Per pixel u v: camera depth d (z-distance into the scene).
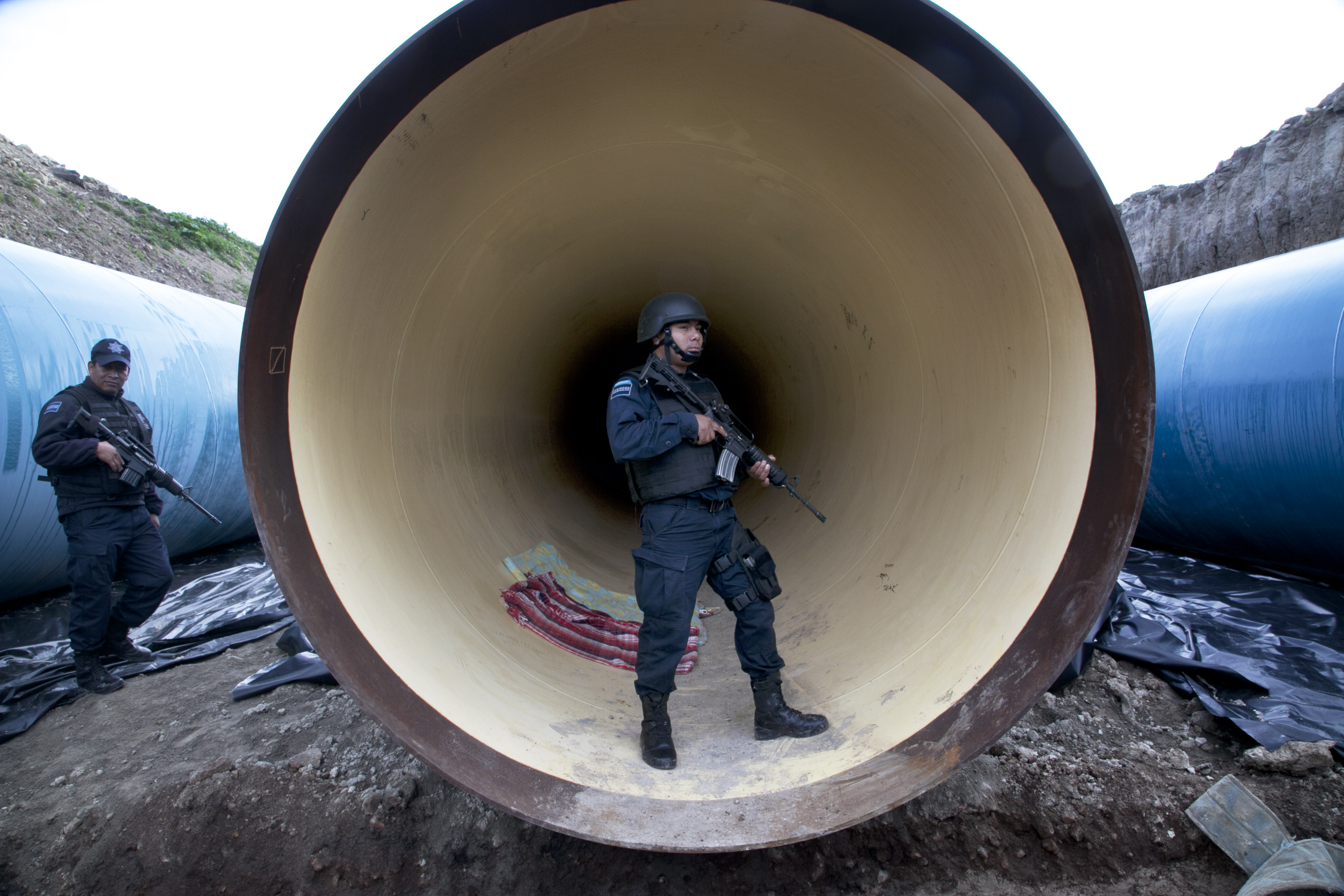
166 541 6.57
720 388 6.42
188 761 3.27
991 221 2.42
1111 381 2.12
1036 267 2.34
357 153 2.14
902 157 2.57
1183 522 5.75
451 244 2.98
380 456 2.81
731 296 4.73
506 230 3.26
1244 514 5.16
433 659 2.46
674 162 3.25
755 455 2.91
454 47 2.07
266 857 2.73
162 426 6.14
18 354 5.00
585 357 5.69
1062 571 2.21
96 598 4.05
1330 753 2.78
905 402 3.52
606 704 2.97
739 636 2.79
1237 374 5.05
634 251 4.23
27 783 3.27
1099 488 2.14
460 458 3.69
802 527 4.48
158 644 4.73
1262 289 5.23
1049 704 3.40
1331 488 4.48
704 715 2.98
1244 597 4.88
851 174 2.86
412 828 2.80
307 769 3.00
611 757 2.52
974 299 2.75
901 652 2.80
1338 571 4.83
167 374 6.33
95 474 4.08
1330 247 5.10
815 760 2.45
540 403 5.20
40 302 5.37
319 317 2.31
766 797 2.29
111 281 6.48
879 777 2.26
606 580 4.38
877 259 3.22
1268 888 2.21
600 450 6.61
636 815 2.21
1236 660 3.60
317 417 2.36
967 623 2.56
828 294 3.84
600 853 2.74
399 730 2.08
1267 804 2.70
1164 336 5.91
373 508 2.64
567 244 3.77
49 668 4.32
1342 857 2.28
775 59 2.43
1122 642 3.77
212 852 2.74
